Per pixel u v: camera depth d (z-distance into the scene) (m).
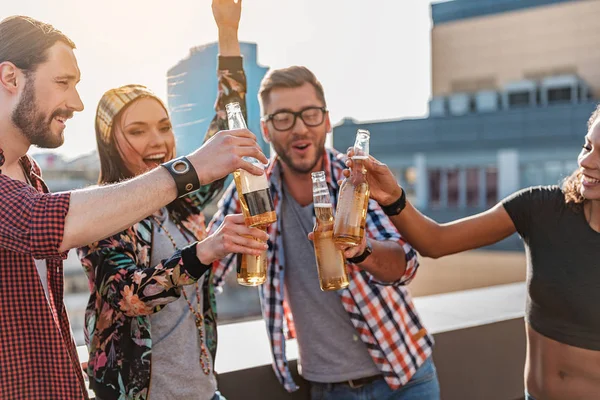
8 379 1.10
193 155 1.12
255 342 2.32
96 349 1.39
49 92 1.15
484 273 14.80
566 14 23.20
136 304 1.28
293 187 1.91
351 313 1.80
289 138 1.84
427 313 2.88
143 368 1.36
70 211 1.02
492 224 1.71
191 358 1.48
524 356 2.86
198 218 1.63
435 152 23.52
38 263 1.25
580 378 1.55
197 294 1.51
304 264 1.87
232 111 1.32
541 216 1.62
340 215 1.39
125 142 1.50
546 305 1.60
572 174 1.62
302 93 1.83
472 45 25.22
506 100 24.47
